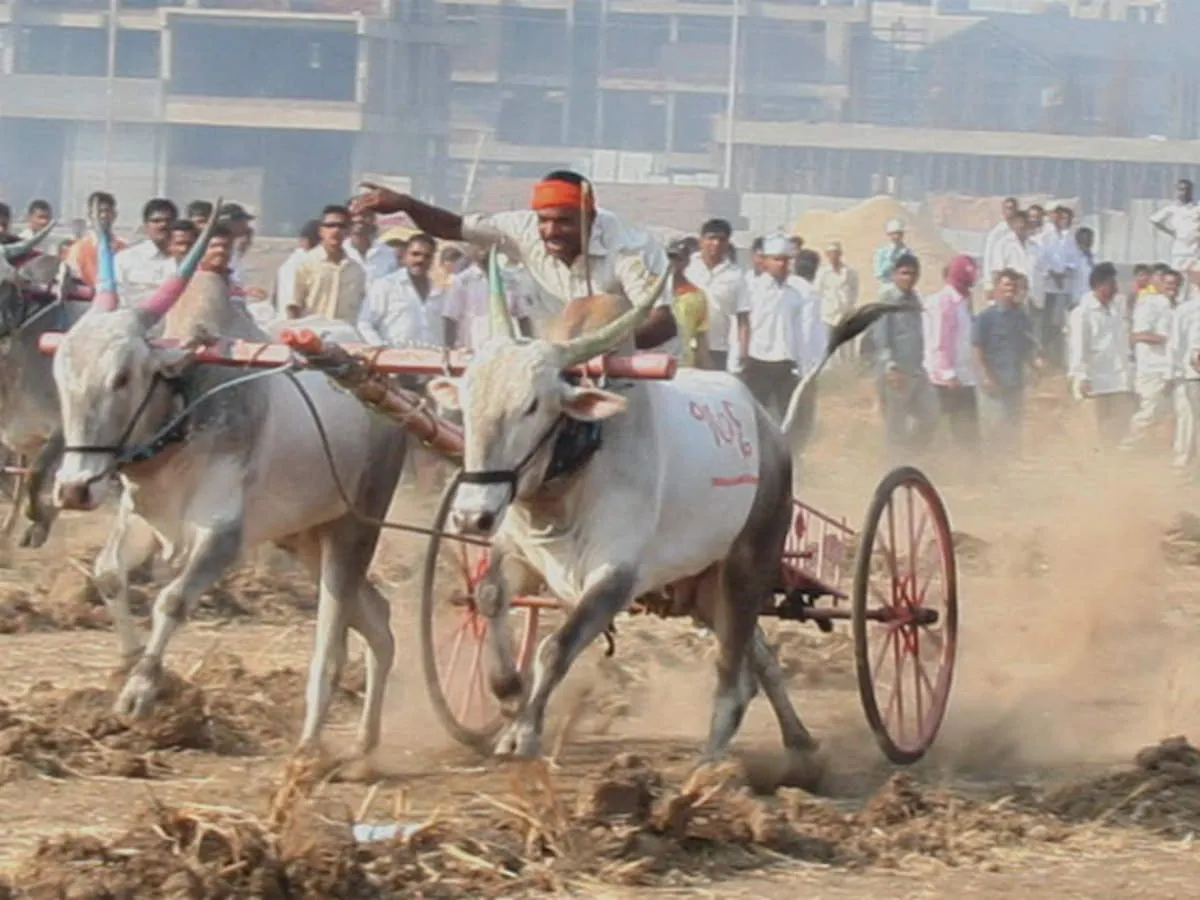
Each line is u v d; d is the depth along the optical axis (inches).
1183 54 3572.8
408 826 494.3
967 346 1306.6
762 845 498.6
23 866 460.8
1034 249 1609.3
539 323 574.2
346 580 589.3
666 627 780.0
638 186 3053.6
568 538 533.3
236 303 603.2
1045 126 3595.0
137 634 653.3
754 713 671.8
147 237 1053.8
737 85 3356.3
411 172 3144.7
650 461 539.2
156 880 448.1
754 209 3203.7
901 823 526.9
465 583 599.8
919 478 607.5
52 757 554.6
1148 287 1407.5
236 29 3078.2
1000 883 486.3
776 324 1221.1
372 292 1097.4
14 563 857.5
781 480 588.7
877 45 3619.6
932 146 3356.3
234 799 530.9
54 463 807.7
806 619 614.5
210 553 564.4
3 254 832.3
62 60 3161.9
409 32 3149.6
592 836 488.1
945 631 621.0
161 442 557.6
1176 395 1360.7
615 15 3489.2
